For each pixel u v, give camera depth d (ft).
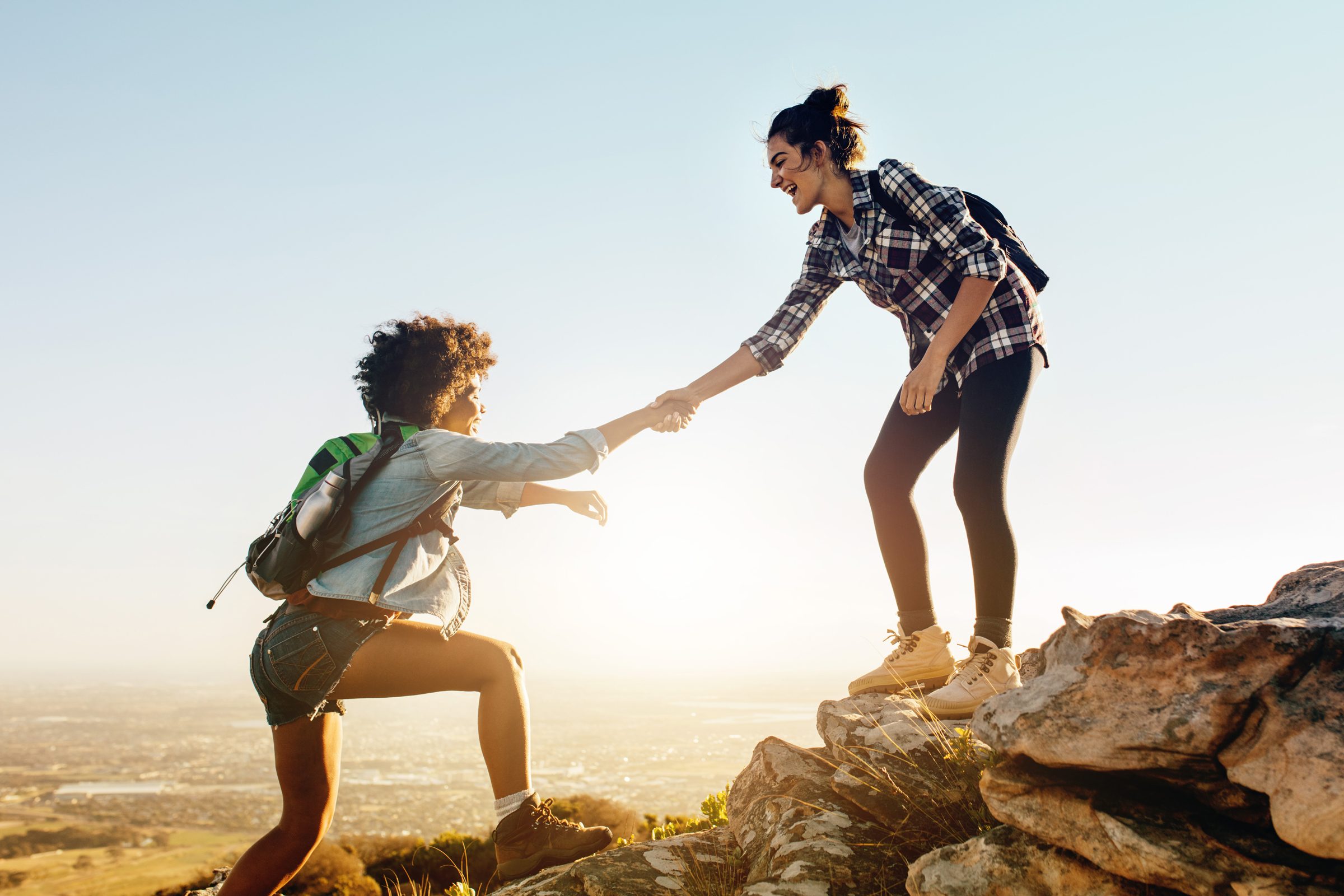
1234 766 4.58
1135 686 5.09
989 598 8.48
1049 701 5.38
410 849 37.63
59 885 186.80
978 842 5.83
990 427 8.63
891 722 8.34
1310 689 4.55
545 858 8.32
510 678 8.71
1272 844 4.48
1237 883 4.39
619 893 7.09
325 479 7.84
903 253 9.28
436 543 8.54
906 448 9.75
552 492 10.35
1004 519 8.48
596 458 9.01
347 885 29.86
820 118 9.48
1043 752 5.24
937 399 9.78
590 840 8.41
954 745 7.52
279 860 8.63
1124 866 4.83
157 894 28.94
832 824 7.30
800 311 10.82
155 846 240.73
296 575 7.71
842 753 8.34
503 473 8.46
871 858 6.79
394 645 8.34
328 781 8.71
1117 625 5.29
